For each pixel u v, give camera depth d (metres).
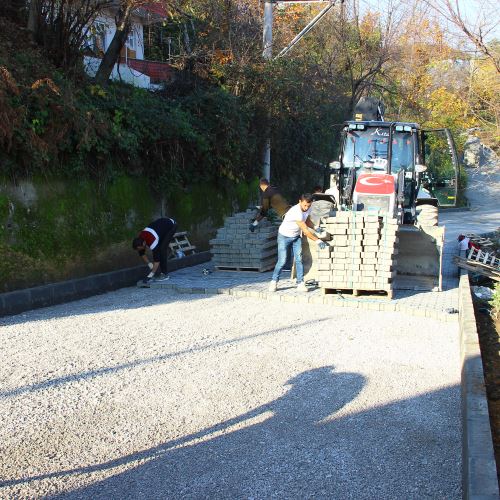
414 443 4.47
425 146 13.52
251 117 15.67
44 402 5.18
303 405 5.17
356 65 23.56
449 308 8.40
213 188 14.73
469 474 3.37
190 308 8.91
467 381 4.81
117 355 6.50
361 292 9.55
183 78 15.42
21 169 8.84
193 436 4.58
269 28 15.99
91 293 9.95
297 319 8.16
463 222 25.41
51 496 3.73
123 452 4.32
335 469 4.10
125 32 12.34
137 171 11.59
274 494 3.79
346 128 12.73
